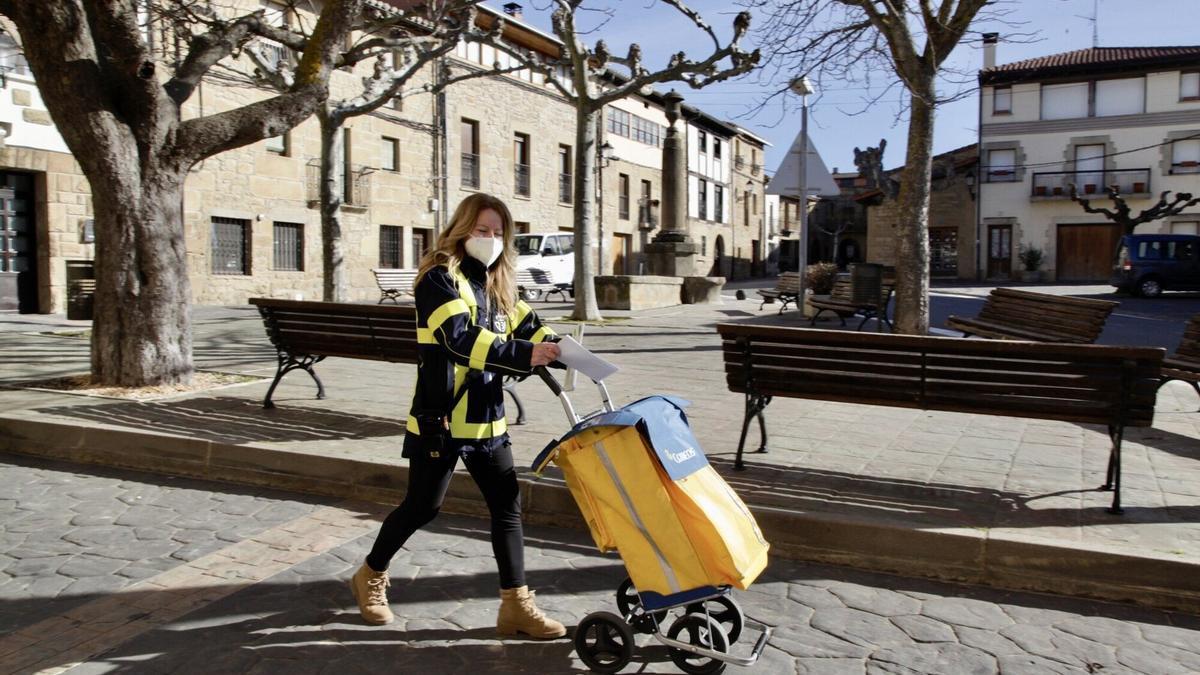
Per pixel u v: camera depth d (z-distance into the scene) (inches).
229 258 921.5
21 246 708.7
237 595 150.6
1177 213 1437.0
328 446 226.8
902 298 437.7
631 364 408.5
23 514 195.6
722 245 2046.0
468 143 1219.9
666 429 121.4
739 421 276.4
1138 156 1573.6
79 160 296.4
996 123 1651.1
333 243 615.5
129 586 154.5
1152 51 1599.4
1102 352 173.5
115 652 129.0
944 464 220.7
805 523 172.2
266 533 184.1
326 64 327.9
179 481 224.8
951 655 131.3
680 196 845.8
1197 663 129.2
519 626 135.3
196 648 130.6
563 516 189.8
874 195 1674.5
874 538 167.0
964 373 188.7
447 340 125.3
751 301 918.4
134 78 292.2
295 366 283.6
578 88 596.4
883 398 198.7
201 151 309.9
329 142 606.9
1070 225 1617.9
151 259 303.3
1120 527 168.4
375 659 128.1
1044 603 151.6
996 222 1662.2
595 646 125.3
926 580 162.6
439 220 1166.3
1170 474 212.1
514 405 298.8
